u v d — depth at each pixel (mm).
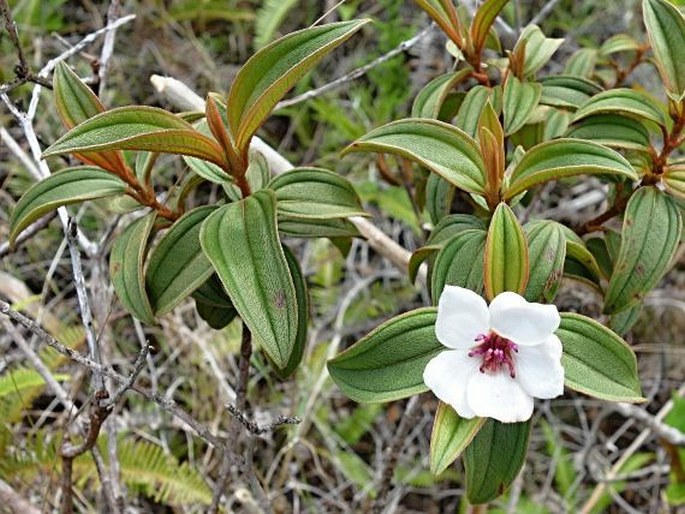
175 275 463
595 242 529
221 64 924
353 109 871
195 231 467
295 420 459
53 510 625
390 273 775
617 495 712
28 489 635
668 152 478
